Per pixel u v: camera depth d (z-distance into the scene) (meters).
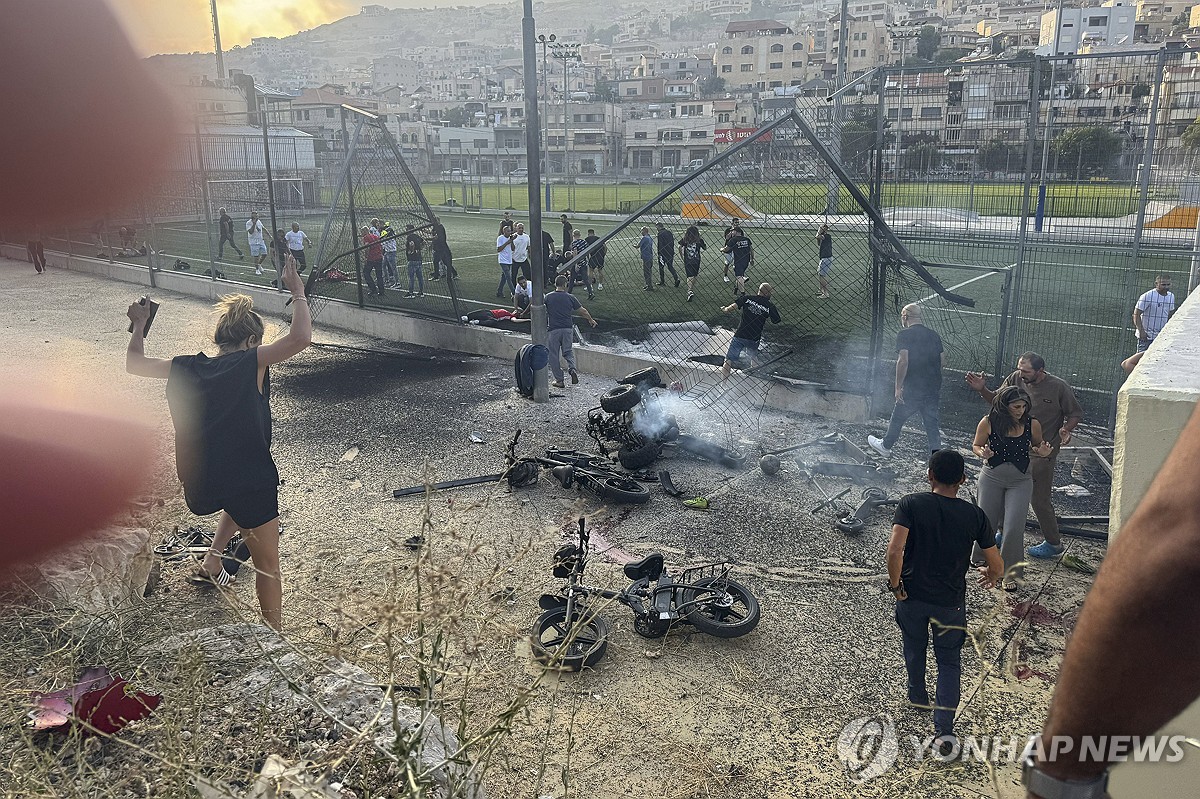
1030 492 6.32
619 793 4.34
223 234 25.42
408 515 7.93
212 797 2.75
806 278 20.84
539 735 4.71
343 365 14.15
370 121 15.09
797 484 8.61
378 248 17.27
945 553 4.67
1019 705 5.05
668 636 5.87
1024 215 11.66
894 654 5.64
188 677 3.37
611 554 7.07
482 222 40.66
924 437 9.89
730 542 7.33
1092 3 145.25
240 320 5.15
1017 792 4.34
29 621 4.41
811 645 5.77
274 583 5.16
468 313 15.95
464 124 137.50
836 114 11.84
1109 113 11.20
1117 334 13.91
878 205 11.61
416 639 3.51
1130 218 11.27
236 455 4.87
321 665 3.49
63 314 18.47
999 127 12.01
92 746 3.29
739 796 4.35
